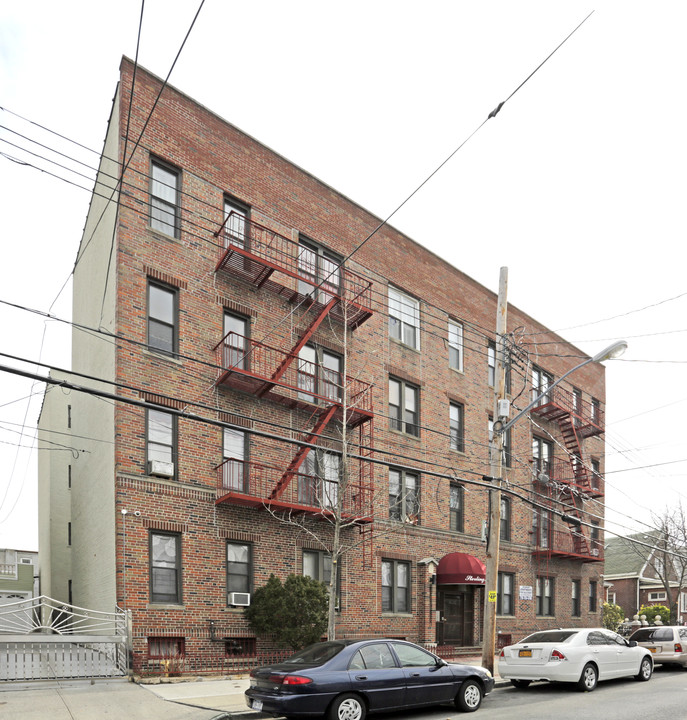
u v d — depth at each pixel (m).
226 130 20.67
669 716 12.28
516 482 29.88
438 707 13.45
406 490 24.17
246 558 19.02
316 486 19.58
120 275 17.59
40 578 30.61
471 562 24.30
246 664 17.52
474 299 29.55
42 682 14.26
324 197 23.33
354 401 22.06
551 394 33.72
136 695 13.24
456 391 27.48
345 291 22.80
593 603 34.47
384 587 22.86
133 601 16.30
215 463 18.62
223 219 20.19
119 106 18.61
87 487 21.19
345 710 11.30
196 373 18.70
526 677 15.95
